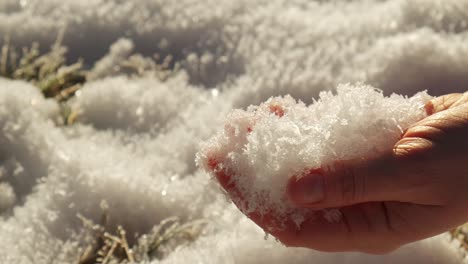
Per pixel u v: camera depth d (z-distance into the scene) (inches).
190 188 22.3
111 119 25.7
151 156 23.7
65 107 25.9
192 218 21.6
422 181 16.6
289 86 25.6
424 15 27.8
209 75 27.3
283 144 16.1
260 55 27.4
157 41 29.6
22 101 25.3
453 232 20.4
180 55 28.8
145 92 26.5
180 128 24.9
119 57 28.5
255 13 30.3
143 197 21.8
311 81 25.6
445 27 27.3
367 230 17.1
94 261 20.3
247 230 20.1
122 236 20.4
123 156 23.6
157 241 20.7
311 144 16.2
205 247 20.2
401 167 16.4
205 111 25.4
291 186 16.1
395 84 25.1
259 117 16.8
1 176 22.8
